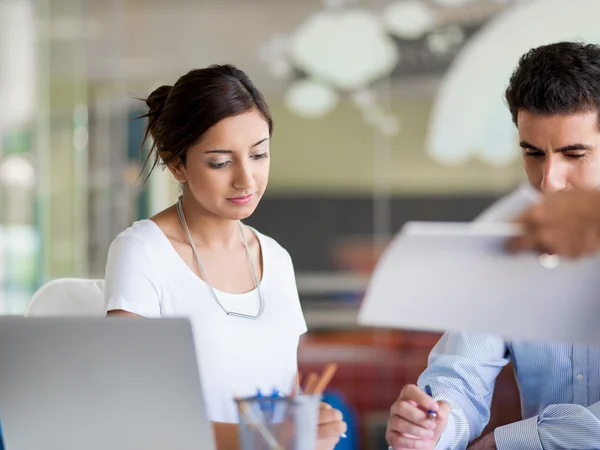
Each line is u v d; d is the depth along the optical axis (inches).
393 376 195.2
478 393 59.4
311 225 223.6
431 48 216.7
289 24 218.8
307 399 39.1
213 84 52.3
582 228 34.2
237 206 53.9
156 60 214.8
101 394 39.4
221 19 216.7
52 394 39.8
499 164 217.9
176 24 215.2
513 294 35.5
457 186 220.7
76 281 65.9
